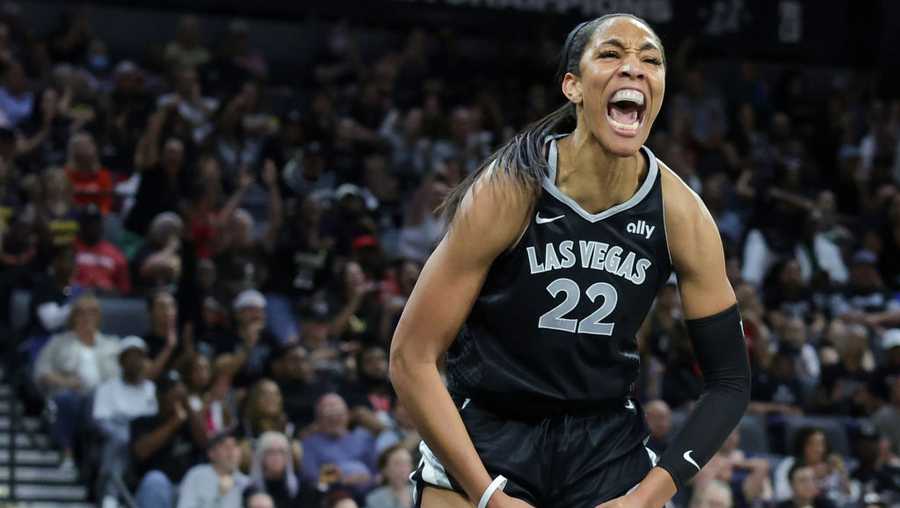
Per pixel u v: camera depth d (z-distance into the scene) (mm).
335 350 12984
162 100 17078
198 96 17266
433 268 4355
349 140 17594
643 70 4227
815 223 17172
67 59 18047
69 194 14062
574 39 4391
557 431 4461
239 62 18812
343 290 13727
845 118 20938
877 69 22578
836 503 11914
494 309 4395
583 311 4352
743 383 4531
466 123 17750
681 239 4434
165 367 11633
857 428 13383
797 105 21500
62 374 11680
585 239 4336
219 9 20578
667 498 4391
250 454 10773
